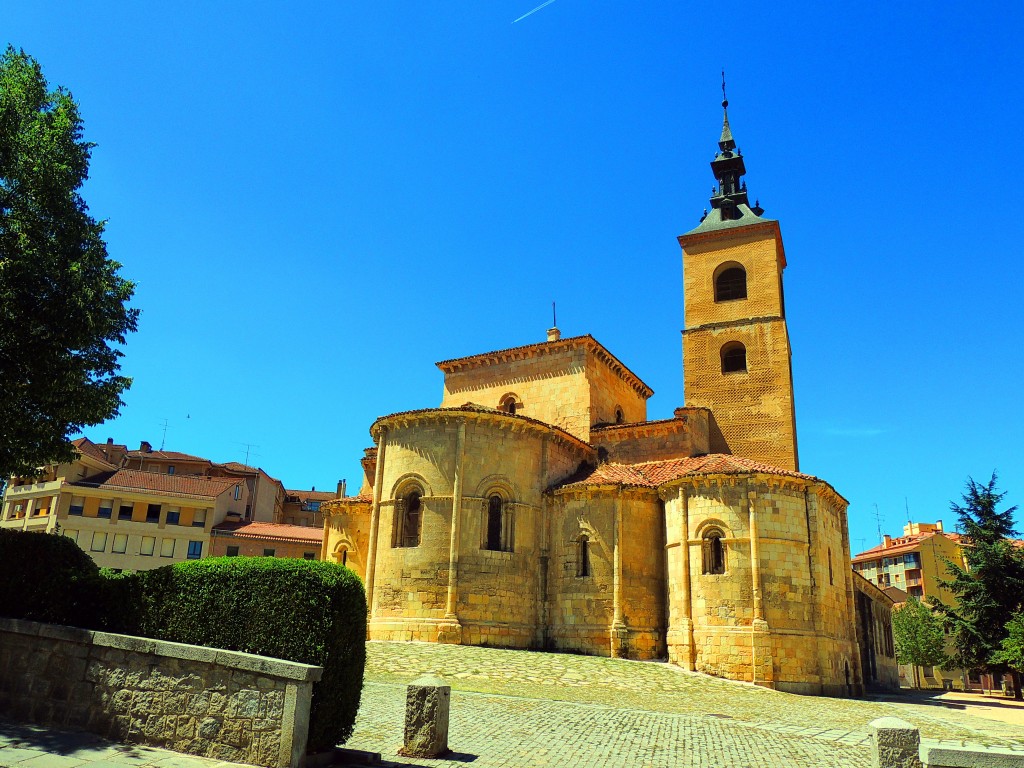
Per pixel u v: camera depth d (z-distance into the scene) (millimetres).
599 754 15422
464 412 36094
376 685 22750
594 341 44156
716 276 49875
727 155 53500
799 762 15266
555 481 39188
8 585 15883
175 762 12656
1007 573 50375
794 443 45156
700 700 24906
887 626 61281
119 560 72062
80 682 14492
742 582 31500
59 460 22750
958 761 10977
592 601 35062
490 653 30375
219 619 14078
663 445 41438
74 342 20578
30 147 21125
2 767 11398
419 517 35750
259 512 90312
